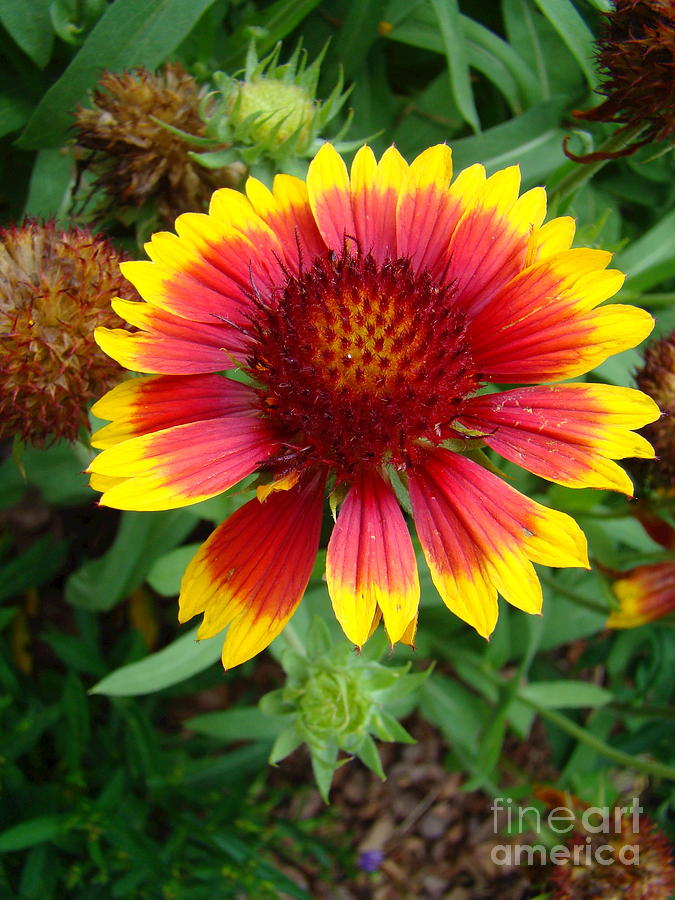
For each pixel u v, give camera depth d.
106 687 0.14
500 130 0.17
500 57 0.17
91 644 0.18
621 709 0.19
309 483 0.10
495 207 0.11
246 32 0.16
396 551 0.09
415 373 0.10
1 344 0.11
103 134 0.13
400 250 0.11
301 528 0.10
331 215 0.11
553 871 0.15
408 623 0.09
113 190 0.14
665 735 0.20
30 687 0.18
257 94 0.12
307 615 0.16
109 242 0.12
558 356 0.10
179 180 0.14
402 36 0.17
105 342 0.09
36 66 0.16
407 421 0.10
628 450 0.09
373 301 0.10
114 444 0.09
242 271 0.10
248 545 0.09
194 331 0.10
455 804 0.22
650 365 0.14
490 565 0.09
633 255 0.18
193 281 0.10
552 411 0.10
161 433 0.09
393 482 0.10
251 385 0.10
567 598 0.18
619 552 0.20
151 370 0.09
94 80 0.14
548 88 0.18
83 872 0.16
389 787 0.22
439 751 0.23
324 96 0.18
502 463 0.17
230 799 0.18
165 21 0.14
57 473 0.17
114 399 0.10
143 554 0.16
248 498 0.14
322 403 0.10
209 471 0.09
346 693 0.12
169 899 0.16
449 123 0.18
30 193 0.15
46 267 0.11
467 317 0.11
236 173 0.14
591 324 0.10
